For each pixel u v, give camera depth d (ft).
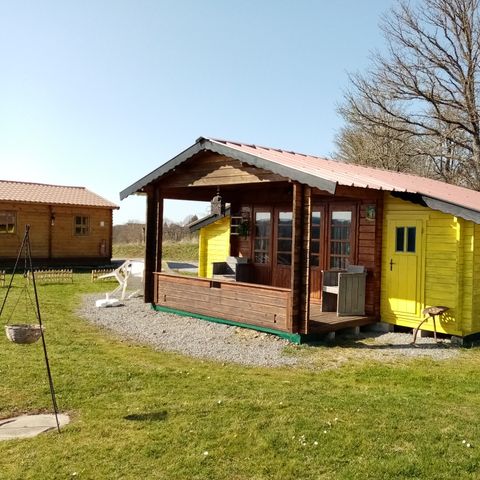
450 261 29.09
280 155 32.83
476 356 25.76
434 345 28.17
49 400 17.75
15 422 15.80
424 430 15.01
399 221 31.50
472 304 28.55
